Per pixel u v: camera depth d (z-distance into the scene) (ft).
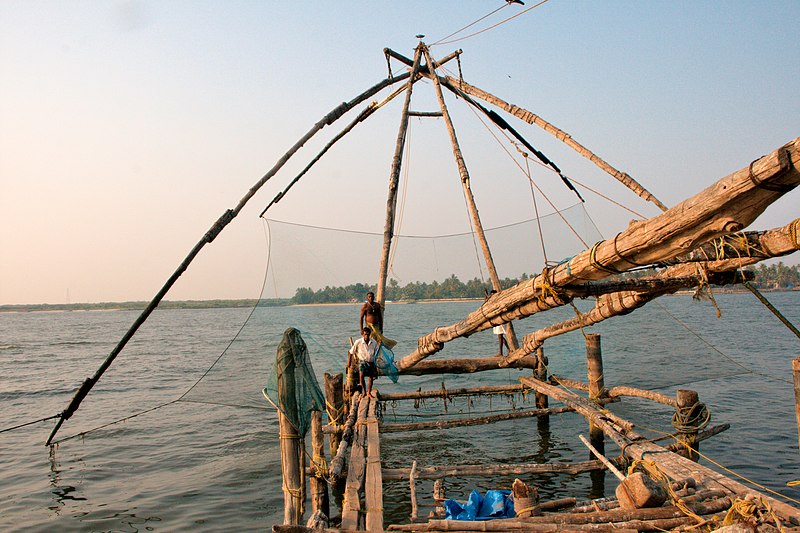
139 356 102.68
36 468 34.27
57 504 28.32
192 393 24.02
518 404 45.11
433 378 55.77
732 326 114.21
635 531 15.43
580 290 17.43
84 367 87.25
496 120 37.37
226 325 245.24
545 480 29.25
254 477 31.71
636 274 21.63
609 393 32.65
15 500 28.91
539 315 39.75
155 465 34.55
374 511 18.38
